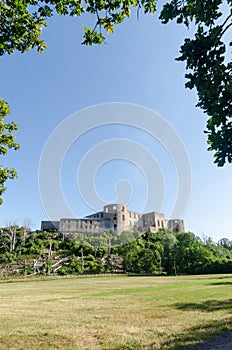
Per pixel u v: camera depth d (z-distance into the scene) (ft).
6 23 14.42
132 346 16.21
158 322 23.03
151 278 104.58
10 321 25.23
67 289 64.23
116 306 33.83
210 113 10.13
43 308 34.12
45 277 120.98
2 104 29.66
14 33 14.64
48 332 20.51
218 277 94.22
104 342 17.34
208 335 17.65
